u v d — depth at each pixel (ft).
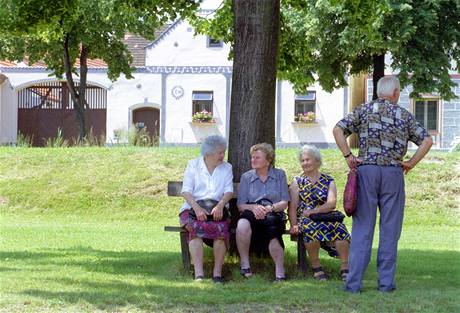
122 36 91.15
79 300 21.76
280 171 27.20
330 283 25.39
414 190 56.18
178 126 128.36
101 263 30.42
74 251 35.12
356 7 41.70
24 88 128.88
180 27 127.85
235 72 29.76
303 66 43.39
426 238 44.32
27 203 57.26
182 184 28.35
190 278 26.30
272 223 26.32
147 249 36.55
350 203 23.52
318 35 75.66
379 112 23.98
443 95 80.84
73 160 63.10
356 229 23.95
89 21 87.30
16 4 40.42
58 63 96.53
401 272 28.68
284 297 22.63
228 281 25.93
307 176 27.07
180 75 128.16
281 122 125.90
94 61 129.90
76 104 91.66
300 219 26.73
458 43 79.51
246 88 29.50
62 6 41.19
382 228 23.97
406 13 73.10
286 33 42.45
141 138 80.89
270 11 29.40
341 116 125.18
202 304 21.77
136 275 26.99
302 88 82.43
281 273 26.02
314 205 26.68
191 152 64.34
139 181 59.21
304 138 125.80
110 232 45.16
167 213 55.47
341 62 83.20
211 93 128.16
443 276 27.71
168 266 28.81
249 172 27.20
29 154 64.34
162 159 62.49
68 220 54.03
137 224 52.19
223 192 26.89
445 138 118.21
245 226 26.17
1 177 60.75
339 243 26.22
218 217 26.09
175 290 23.75
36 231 44.75
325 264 29.09
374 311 21.06
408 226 51.90
